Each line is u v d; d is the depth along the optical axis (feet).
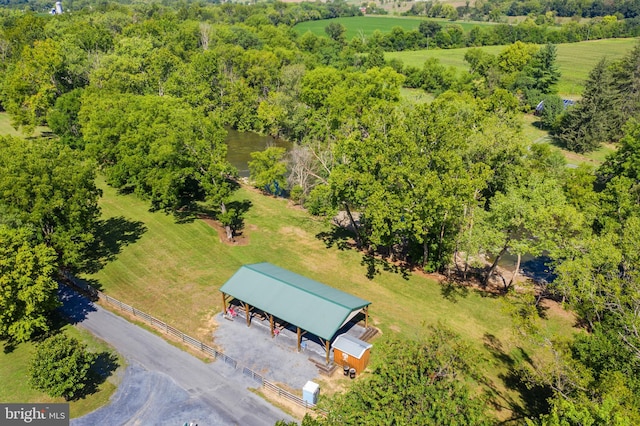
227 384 120.37
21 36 388.37
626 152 220.64
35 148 159.94
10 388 116.06
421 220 151.74
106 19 513.45
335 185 168.35
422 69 473.67
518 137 182.80
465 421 84.02
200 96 344.28
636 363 103.09
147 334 138.41
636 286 119.96
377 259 188.34
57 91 328.70
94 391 116.47
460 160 151.12
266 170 244.83
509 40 629.10
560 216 147.13
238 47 412.57
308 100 325.01
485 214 162.09
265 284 142.92
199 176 190.39
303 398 113.19
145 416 109.40
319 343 135.85
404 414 84.48
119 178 220.43
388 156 156.25
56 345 111.86
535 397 121.80
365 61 485.15
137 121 216.95
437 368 97.50
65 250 155.02
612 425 77.92
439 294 166.30
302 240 202.69
